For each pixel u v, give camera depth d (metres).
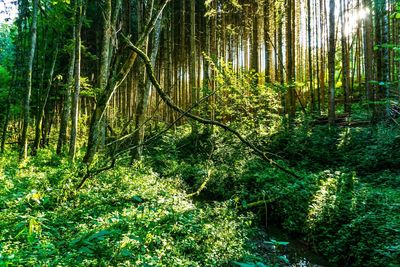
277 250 8.36
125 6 24.45
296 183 10.91
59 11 16.77
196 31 27.73
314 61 26.16
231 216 8.63
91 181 8.81
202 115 19.64
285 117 17.14
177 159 17.77
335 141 14.63
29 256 4.28
